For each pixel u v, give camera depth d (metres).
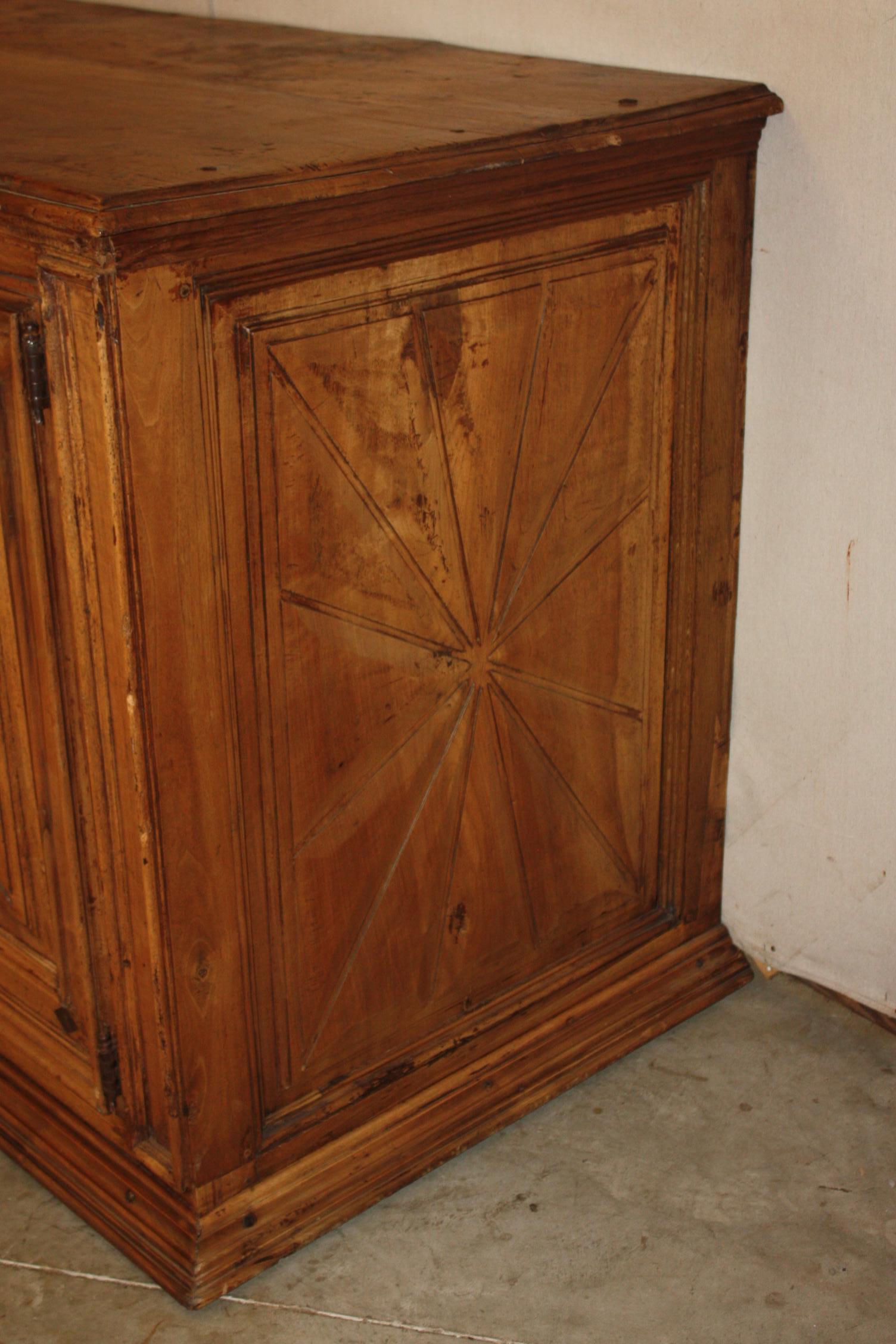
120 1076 1.76
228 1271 1.72
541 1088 2.00
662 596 1.97
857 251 1.81
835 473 1.92
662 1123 1.98
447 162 1.51
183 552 1.47
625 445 1.86
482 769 1.86
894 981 2.10
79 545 1.47
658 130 1.68
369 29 2.33
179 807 1.56
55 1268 1.77
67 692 1.59
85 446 1.41
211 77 1.97
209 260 1.40
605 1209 1.84
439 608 1.75
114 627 1.47
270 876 1.69
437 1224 1.82
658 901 2.16
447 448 1.68
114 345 1.35
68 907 1.74
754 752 2.15
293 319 1.50
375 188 1.46
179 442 1.43
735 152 1.81
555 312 1.72
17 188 1.37
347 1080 1.85
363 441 1.60
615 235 1.74
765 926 2.22
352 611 1.66
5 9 2.68
